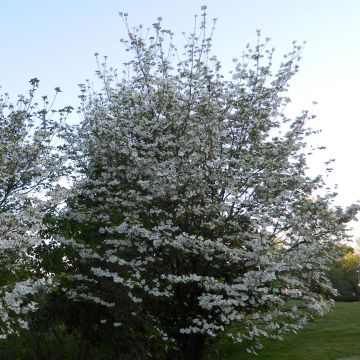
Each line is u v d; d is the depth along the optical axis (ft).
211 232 30.58
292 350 45.91
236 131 32.83
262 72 34.09
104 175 31.68
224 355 43.11
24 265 29.09
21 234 26.18
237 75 34.04
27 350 36.88
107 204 31.86
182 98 32.96
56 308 34.94
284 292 27.73
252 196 30.91
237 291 27.22
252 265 29.14
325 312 29.91
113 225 30.37
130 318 31.09
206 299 26.21
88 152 35.27
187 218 30.60
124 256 30.04
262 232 29.25
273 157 31.27
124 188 31.81
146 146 30.91
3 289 24.32
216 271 30.58
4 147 28.48
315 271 30.73
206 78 33.81
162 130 32.37
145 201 29.84
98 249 31.24
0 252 25.20
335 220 30.09
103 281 30.68
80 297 31.58
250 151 32.09
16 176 28.17
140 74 35.73
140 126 31.65
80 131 36.27
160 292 27.91
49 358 38.27
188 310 31.27
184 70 34.40
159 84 33.24
